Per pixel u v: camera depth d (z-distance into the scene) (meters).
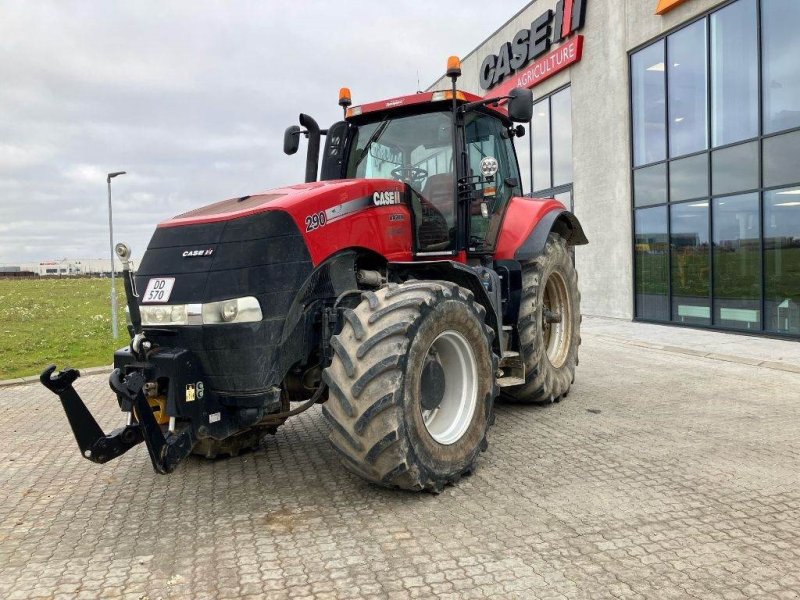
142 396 3.30
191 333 3.53
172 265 3.68
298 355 3.77
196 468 4.45
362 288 4.33
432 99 4.94
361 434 3.43
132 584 2.83
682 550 2.95
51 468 4.61
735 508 3.41
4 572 2.99
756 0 9.53
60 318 17.77
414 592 2.66
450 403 4.04
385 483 3.59
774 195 9.42
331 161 5.39
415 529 3.28
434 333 3.70
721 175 10.34
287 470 4.33
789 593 2.57
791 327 9.25
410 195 4.75
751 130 9.76
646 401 5.93
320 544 3.15
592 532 3.16
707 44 10.48
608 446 4.55
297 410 4.01
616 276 12.88
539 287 5.61
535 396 5.68
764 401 5.82
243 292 3.50
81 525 3.54
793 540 3.03
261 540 3.23
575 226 6.56
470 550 3.02
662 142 11.60
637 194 12.34
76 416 3.28
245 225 3.58
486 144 5.66
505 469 4.13
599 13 12.89
